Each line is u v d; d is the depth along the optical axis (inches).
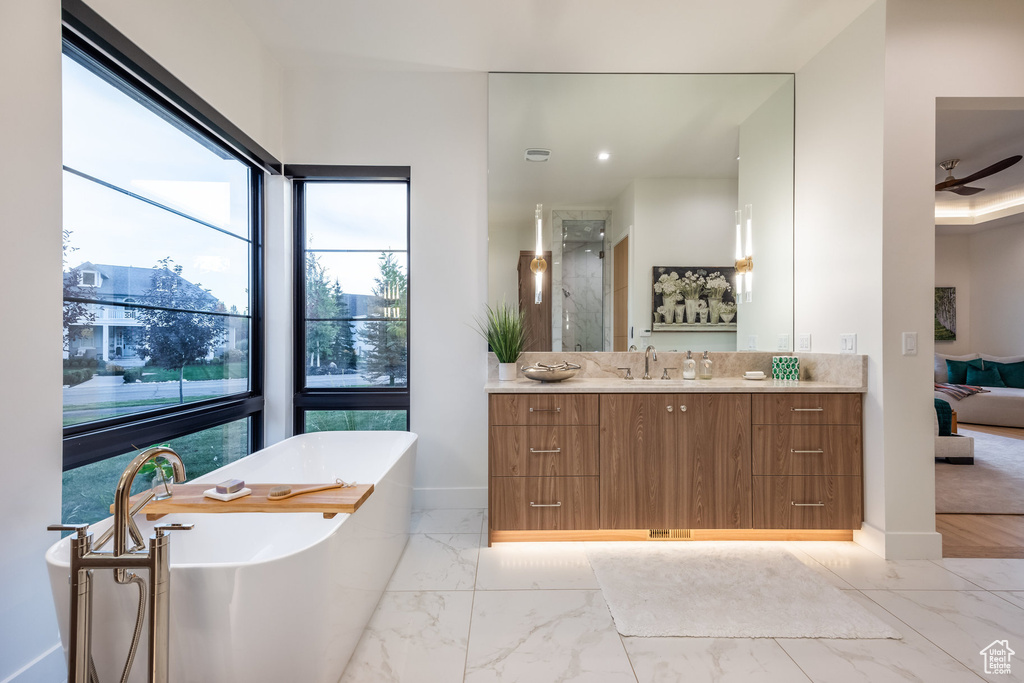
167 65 80.0
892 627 71.1
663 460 99.5
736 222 124.5
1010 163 150.3
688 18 101.5
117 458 74.8
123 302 76.4
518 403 99.3
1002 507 120.6
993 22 93.4
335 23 103.9
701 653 65.5
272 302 120.6
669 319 124.7
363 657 64.6
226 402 105.9
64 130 65.6
